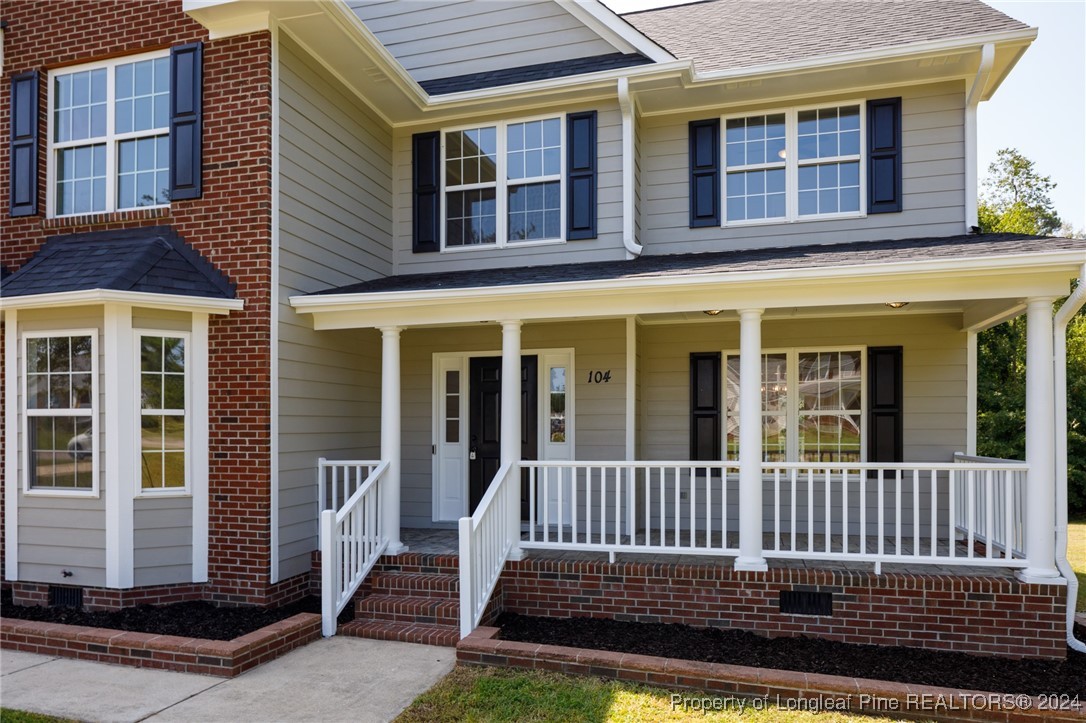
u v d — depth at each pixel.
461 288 7.16
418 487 9.73
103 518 6.88
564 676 5.31
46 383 7.16
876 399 8.75
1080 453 18.23
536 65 9.50
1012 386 18.39
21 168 8.12
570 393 9.18
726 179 9.05
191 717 4.68
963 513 8.19
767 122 8.95
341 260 8.57
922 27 8.39
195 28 7.55
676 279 6.59
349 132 8.79
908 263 6.04
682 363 9.37
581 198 8.93
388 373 7.64
